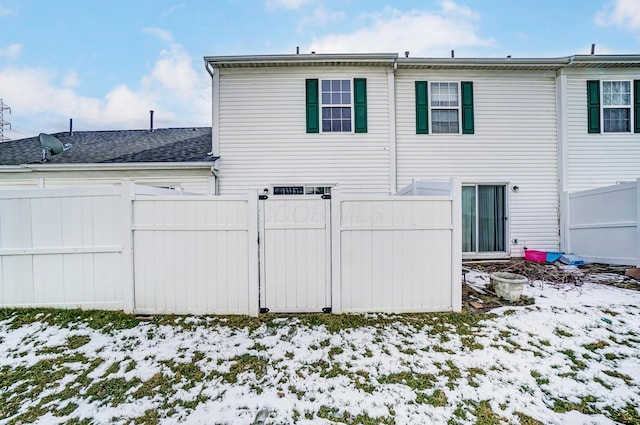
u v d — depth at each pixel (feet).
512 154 26.53
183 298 13.24
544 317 13.01
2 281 13.35
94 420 7.59
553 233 26.48
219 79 25.62
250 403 8.13
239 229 13.17
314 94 25.70
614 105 26.63
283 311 13.42
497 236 26.35
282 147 25.77
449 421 7.55
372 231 13.52
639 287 16.72
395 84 26.35
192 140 31.94
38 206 13.30
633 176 26.43
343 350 10.63
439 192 15.61
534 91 26.71
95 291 13.35
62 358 10.16
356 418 7.65
